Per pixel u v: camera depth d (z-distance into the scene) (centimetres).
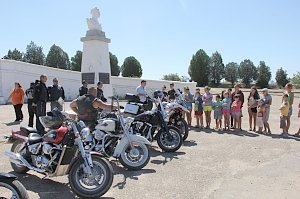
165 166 716
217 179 623
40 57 6594
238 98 1225
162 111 852
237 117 1227
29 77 2558
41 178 621
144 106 849
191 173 662
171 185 585
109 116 726
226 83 7256
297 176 645
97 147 648
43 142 560
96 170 518
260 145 949
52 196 527
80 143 515
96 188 504
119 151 670
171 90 1323
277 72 7794
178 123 1009
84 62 1584
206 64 6306
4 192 520
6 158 764
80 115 670
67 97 2772
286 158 793
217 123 1274
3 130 1144
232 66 7350
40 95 1076
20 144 653
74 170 509
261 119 1172
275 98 3281
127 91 3022
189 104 1305
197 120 1296
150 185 584
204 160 770
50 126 572
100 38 1560
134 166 677
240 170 687
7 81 2423
